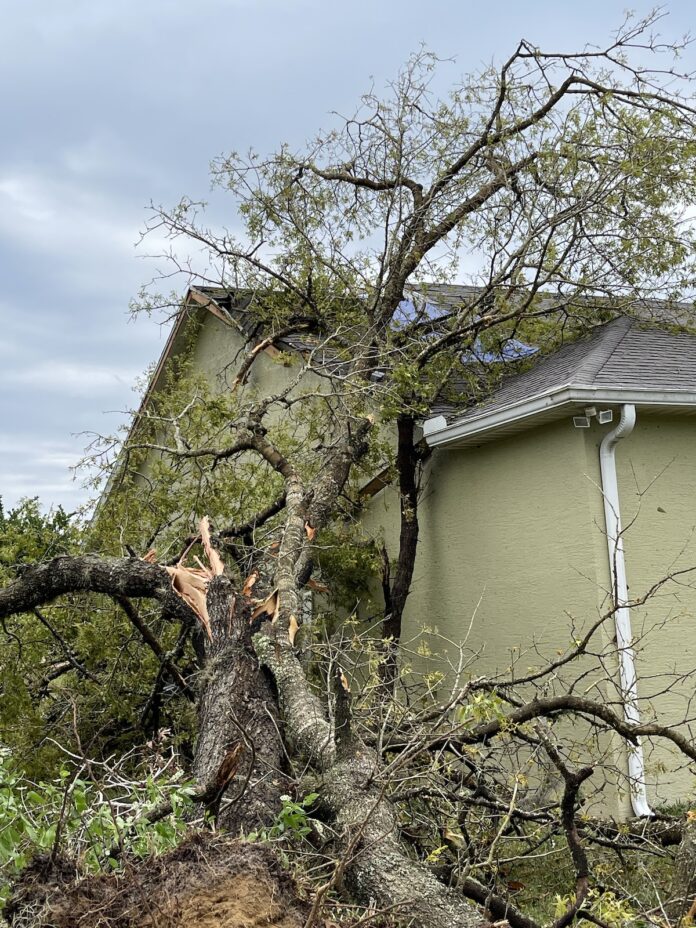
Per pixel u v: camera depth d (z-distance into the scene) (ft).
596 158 29.78
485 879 16.66
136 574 23.18
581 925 13.88
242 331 36.88
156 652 25.25
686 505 28.25
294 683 18.07
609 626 26.37
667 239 29.48
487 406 29.99
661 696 26.58
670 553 27.71
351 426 29.81
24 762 24.06
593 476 27.22
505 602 30.09
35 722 25.41
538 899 17.01
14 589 24.61
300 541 22.85
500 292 31.65
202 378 34.35
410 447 32.48
